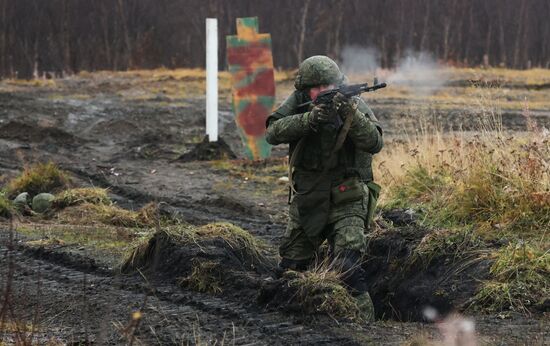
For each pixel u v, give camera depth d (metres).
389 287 17.03
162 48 107.88
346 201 14.83
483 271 15.86
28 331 13.69
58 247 20.55
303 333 13.55
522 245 16.17
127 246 20.81
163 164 37.94
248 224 25.11
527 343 12.68
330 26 100.12
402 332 13.51
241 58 37.06
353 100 14.42
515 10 100.38
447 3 98.44
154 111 56.38
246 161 37.34
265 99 37.16
